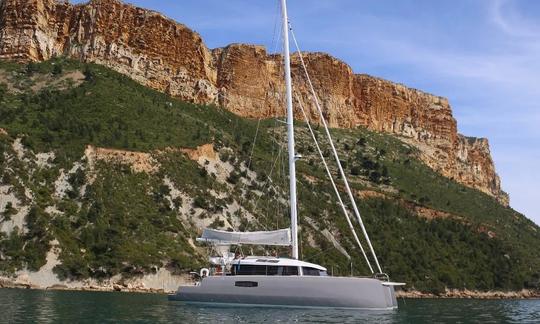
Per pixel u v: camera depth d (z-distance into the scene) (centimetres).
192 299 4028
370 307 3716
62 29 13538
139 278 6888
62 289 6372
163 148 9712
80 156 8625
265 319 3247
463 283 9794
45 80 11706
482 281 10112
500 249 11650
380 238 10244
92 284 6656
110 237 7312
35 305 3909
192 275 7112
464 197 15475
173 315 3419
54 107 10206
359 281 3738
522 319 4416
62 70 12150
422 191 14312
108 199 8031
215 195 9288
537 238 14550
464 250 11119
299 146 14100
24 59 12562
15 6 13150
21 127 9044
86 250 7075
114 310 3697
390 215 11412
